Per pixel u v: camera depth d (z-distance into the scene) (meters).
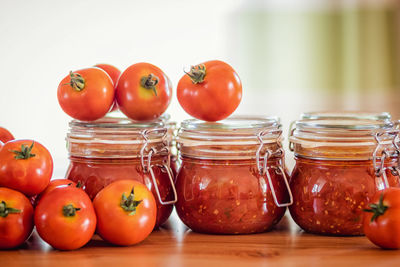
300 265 0.74
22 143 0.81
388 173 0.89
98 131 0.87
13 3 2.71
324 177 0.87
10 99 2.79
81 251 0.80
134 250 0.80
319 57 3.17
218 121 0.95
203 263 0.74
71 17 2.79
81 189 0.80
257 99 3.19
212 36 3.03
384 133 0.86
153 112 0.92
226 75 0.89
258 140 0.88
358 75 3.22
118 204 0.80
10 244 0.78
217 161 0.88
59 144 2.87
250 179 0.88
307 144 0.88
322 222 0.87
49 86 2.82
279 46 3.14
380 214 0.79
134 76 0.90
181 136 0.92
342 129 0.86
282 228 0.95
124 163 0.89
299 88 3.20
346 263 0.74
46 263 0.74
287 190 0.93
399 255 0.78
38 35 2.76
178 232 0.92
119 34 2.88
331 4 3.12
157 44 2.95
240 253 0.79
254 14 3.08
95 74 0.88
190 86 0.90
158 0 2.90
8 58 2.75
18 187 0.80
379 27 3.18
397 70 3.23
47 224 0.76
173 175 1.01
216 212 0.87
